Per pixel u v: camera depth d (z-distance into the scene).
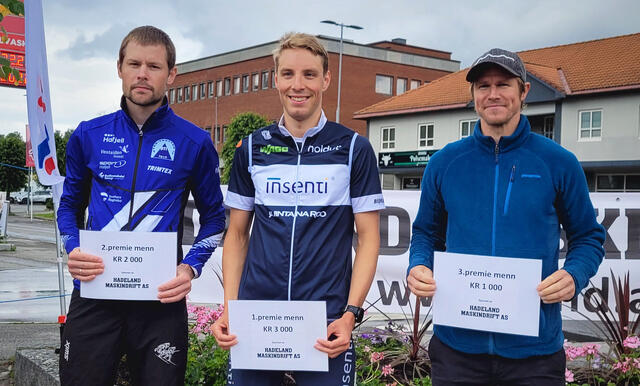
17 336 6.67
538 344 2.49
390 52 60.12
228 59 64.81
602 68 33.47
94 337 2.81
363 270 2.59
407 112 39.81
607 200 5.86
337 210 2.61
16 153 50.81
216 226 3.09
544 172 2.53
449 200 2.68
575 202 2.55
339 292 2.58
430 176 2.78
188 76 70.50
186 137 2.94
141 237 2.76
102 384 2.82
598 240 2.58
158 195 2.88
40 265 14.73
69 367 2.82
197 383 3.91
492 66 2.54
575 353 4.18
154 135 2.91
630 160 30.94
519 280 2.47
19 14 4.51
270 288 2.59
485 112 2.58
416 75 61.75
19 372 4.86
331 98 57.06
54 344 5.95
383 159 41.53
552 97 32.75
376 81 59.44
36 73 4.53
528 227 2.51
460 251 2.61
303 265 2.57
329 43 56.88
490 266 2.51
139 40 2.82
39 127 4.57
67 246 2.85
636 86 30.39
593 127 32.09
